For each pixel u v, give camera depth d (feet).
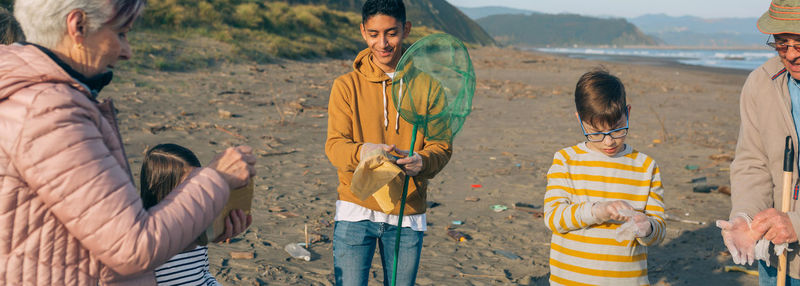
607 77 8.05
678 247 16.35
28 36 4.66
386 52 8.45
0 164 4.18
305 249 14.94
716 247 16.29
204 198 4.84
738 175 8.48
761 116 8.13
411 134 8.85
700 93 67.97
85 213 4.28
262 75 56.59
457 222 18.06
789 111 7.80
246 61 63.98
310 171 23.67
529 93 58.70
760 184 8.19
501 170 25.34
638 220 7.38
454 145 31.32
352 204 8.61
